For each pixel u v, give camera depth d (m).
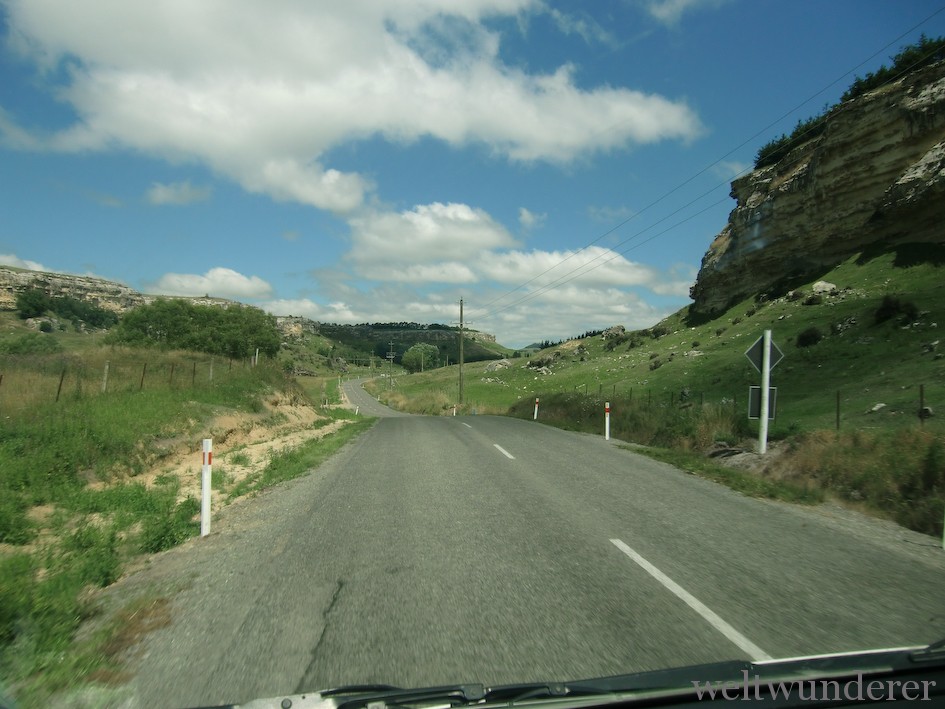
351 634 4.78
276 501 10.56
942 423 15.30
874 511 9.55
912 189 45.38
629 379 56.16
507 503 9.95
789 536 7.93
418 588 5.86
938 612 5.21
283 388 34.59
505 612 5.20
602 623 4.95
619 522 8.61
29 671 4.23
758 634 4.72
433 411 59.38
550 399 37.84
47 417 14.72
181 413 19.38
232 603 5.59
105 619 5.33
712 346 54.91
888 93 48.84
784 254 61.34
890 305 36.81
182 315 60.84
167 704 3.79
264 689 3.94
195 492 12.38
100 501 10.63
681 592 5.70
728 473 12.70
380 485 11.89
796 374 34.59
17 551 7.95
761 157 75.06
